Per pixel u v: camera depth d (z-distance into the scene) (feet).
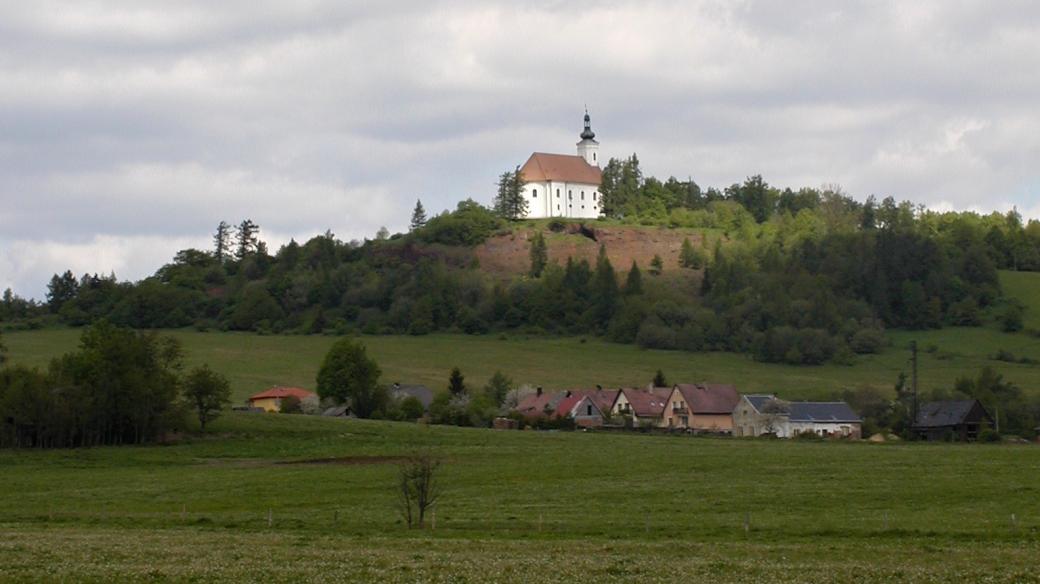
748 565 166.09
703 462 381.19
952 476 319.68
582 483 319.06
